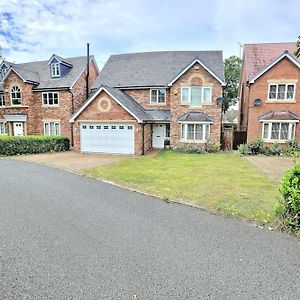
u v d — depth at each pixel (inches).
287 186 236.1
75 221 253.8
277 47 952.3
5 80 1031.6
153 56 1061.1
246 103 952.9
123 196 344.8
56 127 1021.2
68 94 984.9
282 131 814.5
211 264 176.1
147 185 402.0
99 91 807.7
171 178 452.1
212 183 413.7
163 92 939.3
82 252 192.1
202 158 715.4
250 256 186.7
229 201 316.2
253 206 295.9
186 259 182.7
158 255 188.2
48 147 853.8
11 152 773.3
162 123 927.7
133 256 186.7
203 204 307.7
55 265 173.9
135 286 152.3
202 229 235.5
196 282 156.3
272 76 815.1
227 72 1583.4
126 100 856.9
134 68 1029.2
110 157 741.3
